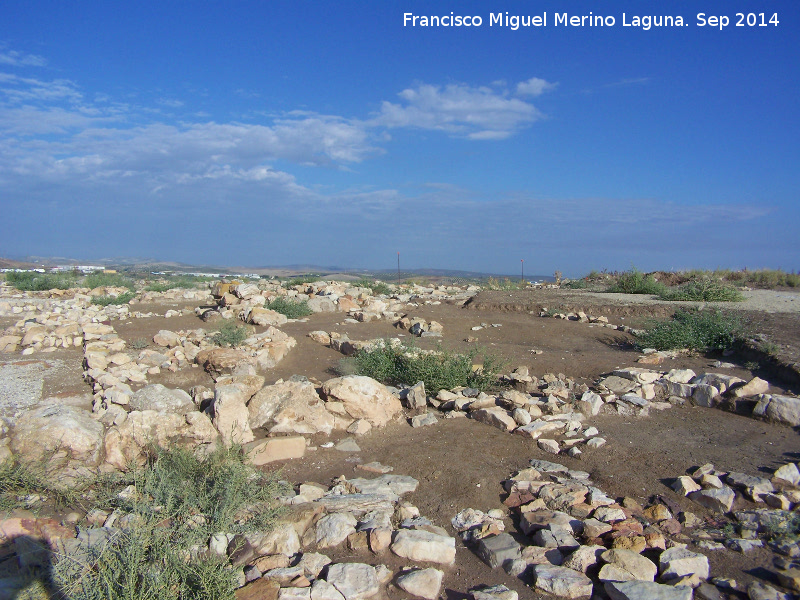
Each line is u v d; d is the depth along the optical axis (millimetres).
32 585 3592
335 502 4828
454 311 16094
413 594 3850
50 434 5254
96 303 17828
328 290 18062
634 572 3941
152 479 4754
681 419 7062
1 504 4574
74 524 4465
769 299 16203
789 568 4020
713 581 3955
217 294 16703
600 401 7414
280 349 10141
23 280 26109
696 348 10695
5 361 9531
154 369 8750
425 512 4926
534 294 18875
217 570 3777
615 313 15016
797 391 7953
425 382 8273
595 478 5434
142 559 3863
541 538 4383
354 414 6750
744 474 5324
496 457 5992
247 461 5441
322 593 3719
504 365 9617
